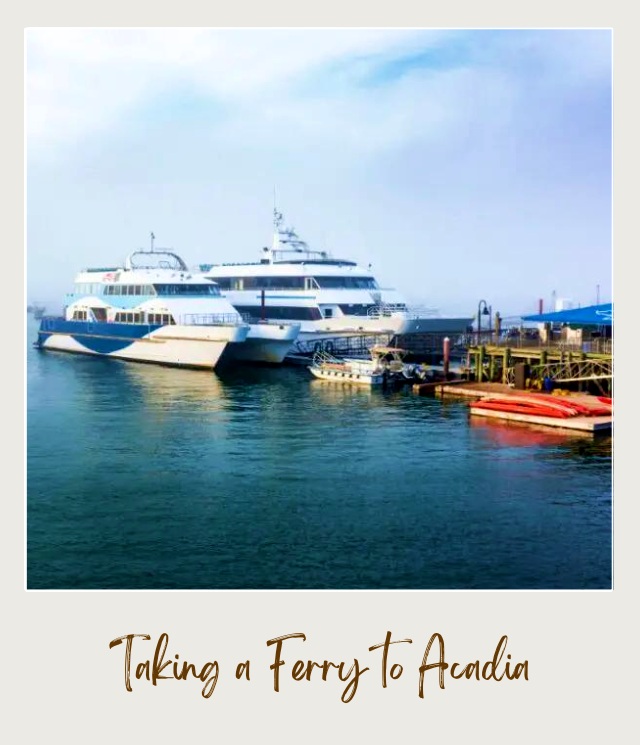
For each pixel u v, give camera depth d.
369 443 36.84
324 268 74.19
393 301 73.88
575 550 23.66
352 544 24.06
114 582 21.53
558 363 49.50
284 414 44.88
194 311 68.69
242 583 21.45
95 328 78.19
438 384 54.03
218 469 32.41
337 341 69.94
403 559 22.97
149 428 40.78
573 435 38.34
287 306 73.12
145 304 71.50
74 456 34.69
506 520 26.14
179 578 21.75
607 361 46.50
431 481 30.48
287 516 26.55
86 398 51.19
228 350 71.50
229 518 26.36
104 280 77.56
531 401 43.53
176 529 25.36
